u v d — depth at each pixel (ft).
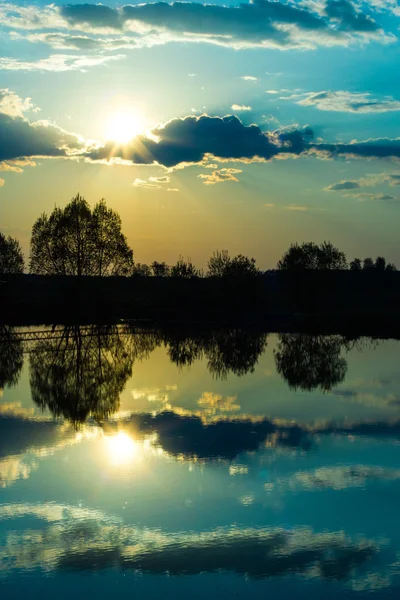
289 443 86.22
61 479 70.90
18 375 151.64
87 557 53.11
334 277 467.11
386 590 48.21
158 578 50.01
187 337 263.70
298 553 53.93
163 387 133.18
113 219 318.04
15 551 54.24
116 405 111.96
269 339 257.75
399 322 376.89
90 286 328.08
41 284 395.55
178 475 72.43
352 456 79.92
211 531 57.72
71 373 155.63
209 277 444.55
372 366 172.24
